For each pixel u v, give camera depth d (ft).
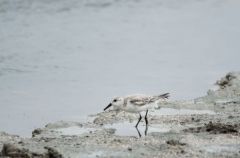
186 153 49.29
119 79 95.45
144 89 88.12
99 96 84.43
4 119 72.02
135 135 57.72
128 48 119.55
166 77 96.17
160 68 103.45
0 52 112.98
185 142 52.29
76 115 72.54
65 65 105.29
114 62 108.47
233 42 124.36
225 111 66.23
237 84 77.05
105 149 50.70
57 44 120.47
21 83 92.68
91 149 50.67
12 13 140.26
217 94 74.18
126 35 130.41
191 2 163.02
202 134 55.31
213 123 58.70
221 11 153.99
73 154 49.29
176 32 134.31
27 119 71.92
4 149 49.34
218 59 109.81
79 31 131.64
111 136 56.39
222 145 51.44
